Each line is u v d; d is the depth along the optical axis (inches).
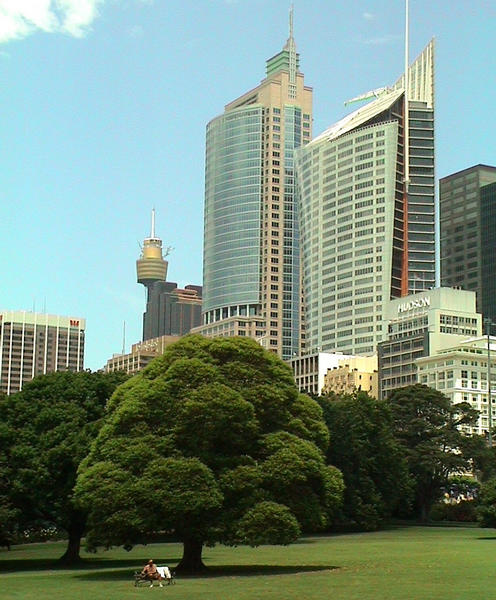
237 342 2938.0
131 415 2753.4
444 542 4156.0
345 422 5511.8
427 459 6353.3
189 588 2162.9
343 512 5334.6
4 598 2016.5
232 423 2691.9
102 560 3440.0
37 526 3612.2
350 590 2055.9
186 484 2564.0
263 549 3873.0
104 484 2613.2
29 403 3508.9
